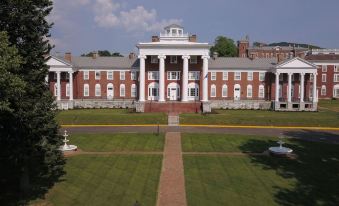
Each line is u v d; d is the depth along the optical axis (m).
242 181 31.09
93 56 89.00
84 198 27.34
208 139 47.56
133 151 41.06
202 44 76.50
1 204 26.11
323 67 108.25
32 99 26.77
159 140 46.56
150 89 81.81
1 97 21.83
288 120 61.19
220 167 35.09
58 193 28.25
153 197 27.50
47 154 29.05
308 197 27.55
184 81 77.75
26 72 26.56
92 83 85.62
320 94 109.12
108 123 59.62
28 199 27.06
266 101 81.75
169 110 73.12
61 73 83.06
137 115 64.25
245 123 60.03
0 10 24.78
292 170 34.31
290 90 79.94
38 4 26.78
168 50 77.19
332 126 59.97
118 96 85.75
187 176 32.31
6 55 21.12
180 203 26.41
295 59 79.75
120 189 29.11
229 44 142.75
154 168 34.56
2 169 30.36
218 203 26.45
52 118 28.66
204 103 73.06
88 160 37.09
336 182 30.94
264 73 84.88
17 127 25.94
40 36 27.50
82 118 61.06
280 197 27.56
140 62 77.50
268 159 38.16
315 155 39.94
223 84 85.19
